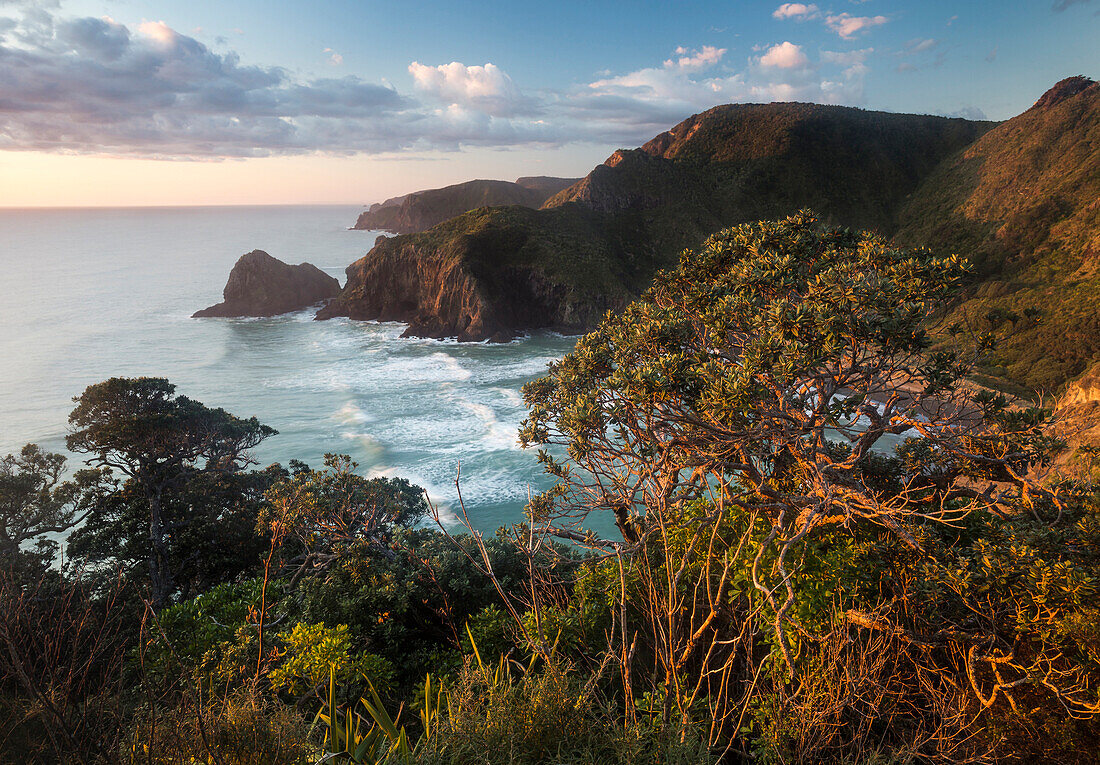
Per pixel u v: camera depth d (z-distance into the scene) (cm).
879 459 993
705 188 19075
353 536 1652
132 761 251
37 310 13938
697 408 869
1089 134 12056
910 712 503
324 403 7106
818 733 409
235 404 7062
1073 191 10569
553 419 1133
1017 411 887
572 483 1003
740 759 496
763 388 841
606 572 827
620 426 962
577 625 650
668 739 325
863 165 19275
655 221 17388
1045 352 6431
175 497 2477
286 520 1582
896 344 843
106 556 2273
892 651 573
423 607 1220
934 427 943
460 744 313
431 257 13038
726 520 803
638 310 1101
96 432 2308
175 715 266
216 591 1238
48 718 243
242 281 14038
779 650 546
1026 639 581
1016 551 621
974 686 498
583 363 1093
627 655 357
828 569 663
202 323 12862
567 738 318
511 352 10481
